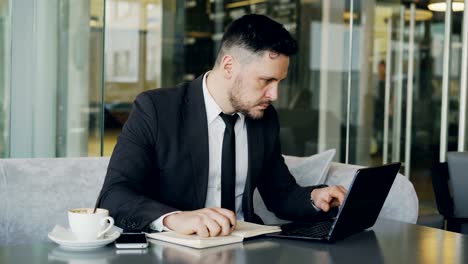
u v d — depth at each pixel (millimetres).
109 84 8578
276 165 1981
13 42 2924
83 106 3078
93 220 1291
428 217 2641
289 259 1238
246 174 1925
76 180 2123
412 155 5266
